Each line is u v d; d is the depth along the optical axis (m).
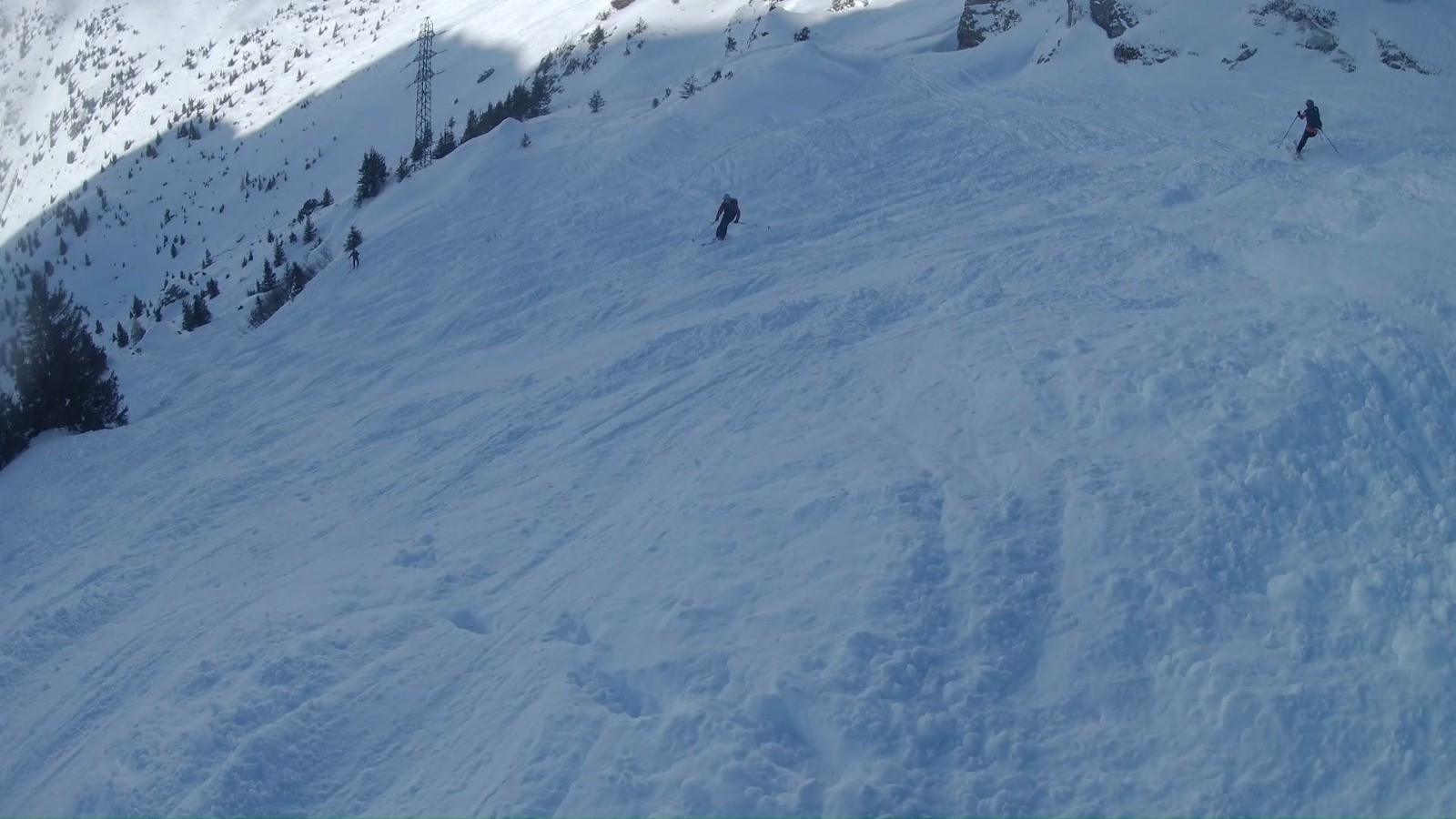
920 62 33.16
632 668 6.57
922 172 21.56
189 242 102.25
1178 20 27.75
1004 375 9.62
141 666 8.68
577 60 58.88
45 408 19.78
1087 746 5.60
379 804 6.01
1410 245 10.38
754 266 17.94
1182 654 6.01
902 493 7.85
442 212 25.53
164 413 18.78
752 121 28.28
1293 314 9.47
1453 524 6.61
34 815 6.84
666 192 23.55
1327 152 18.39
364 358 18.67
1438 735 5.27
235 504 13.10
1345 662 5.83
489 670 7.15
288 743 6.39
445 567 9.04
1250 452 7.47
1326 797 5.13
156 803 6.21
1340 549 6.64
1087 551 6.86
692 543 7.97
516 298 19.33
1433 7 24.69
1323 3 25.53
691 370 13.19
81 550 13.24
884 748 5.57
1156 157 19.75
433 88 88.62
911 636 6.36
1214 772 5.32
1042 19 33.72
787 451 9.47
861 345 12.42
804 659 6.21
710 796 5.28
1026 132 23.20
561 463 11.28
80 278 101.94
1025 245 15.09
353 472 13.14
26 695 9.19
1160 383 8.51
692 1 59.09
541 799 5.47
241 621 8.62
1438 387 7.71
